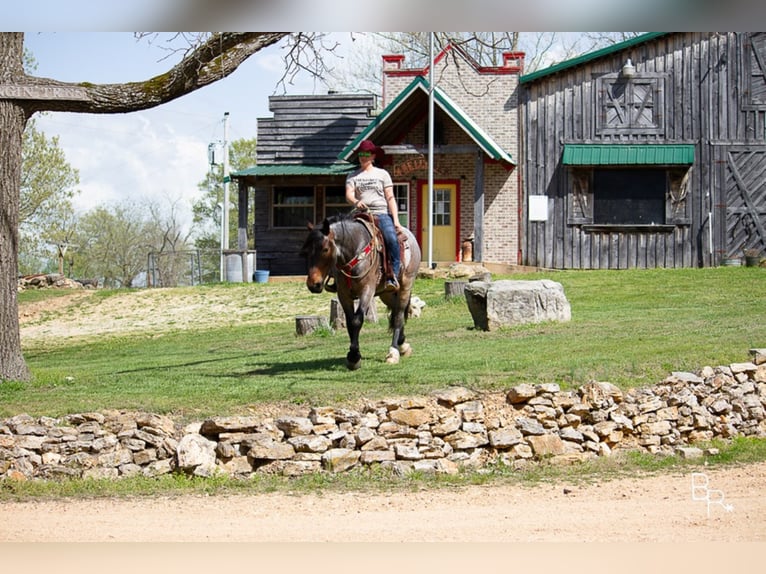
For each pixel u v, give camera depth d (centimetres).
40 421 1052
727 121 3170
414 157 3347
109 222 7362
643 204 3206
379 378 1200
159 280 6681
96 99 1391
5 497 927
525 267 3147
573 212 3219
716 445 1147
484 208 3297
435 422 1049
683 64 3181
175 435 1037
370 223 1252
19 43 1390
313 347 1708
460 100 3325
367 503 888
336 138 3659
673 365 1255
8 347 1370
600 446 1097
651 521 812
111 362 1783
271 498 912
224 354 1755
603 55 3186
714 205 3167
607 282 2588
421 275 2877
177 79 1407
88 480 981
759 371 1255
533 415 1088
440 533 774
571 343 1460
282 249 3597
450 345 1536
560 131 3238
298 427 1020
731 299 2131
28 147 4816
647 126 3191
